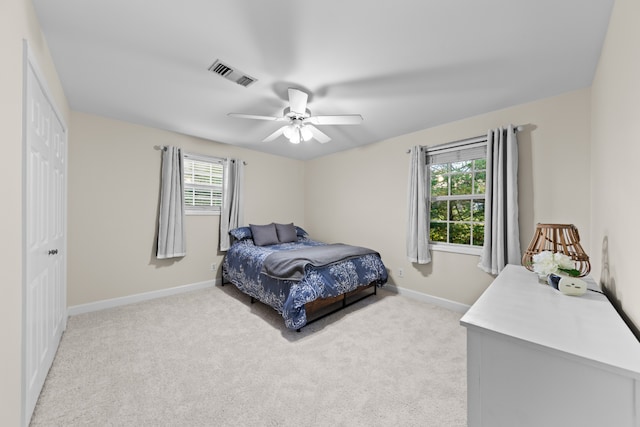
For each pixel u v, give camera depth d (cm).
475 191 301
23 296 122
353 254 316
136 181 320
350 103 253
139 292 323
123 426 137
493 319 98
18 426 118
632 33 106
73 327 248
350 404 154
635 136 102
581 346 79
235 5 136
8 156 106
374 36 159
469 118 290
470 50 173
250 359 200
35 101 147
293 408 150
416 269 341
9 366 108
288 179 494
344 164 438
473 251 292
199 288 375
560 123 234
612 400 71
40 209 160
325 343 224
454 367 191
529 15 141
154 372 182
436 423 140
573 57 179
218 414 145
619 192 127
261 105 261
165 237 333
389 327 255
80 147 281
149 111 279
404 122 305
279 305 266
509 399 87
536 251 176
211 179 391
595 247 198
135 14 143
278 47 171
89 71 202
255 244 385
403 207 355
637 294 99
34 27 138
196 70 199
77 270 279
